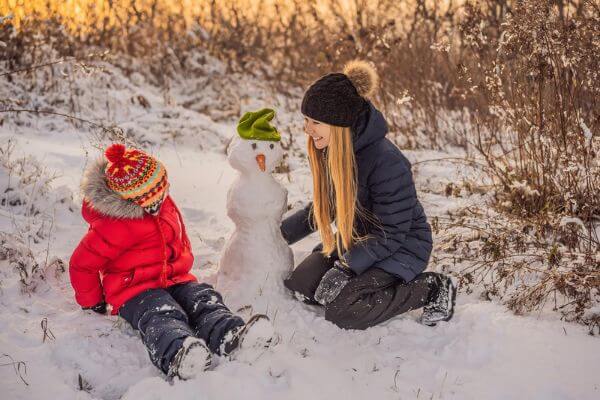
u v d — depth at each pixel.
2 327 2.80
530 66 3.91
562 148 4.02
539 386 2.68
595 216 4.07
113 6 8.06
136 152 2.86
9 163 4.30
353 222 3.12
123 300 2.83
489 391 2.65
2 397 2.40
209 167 5.32
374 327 3.09
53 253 3.54
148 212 2.87
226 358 2.70
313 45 8.18
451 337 3.02
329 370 2.73
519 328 3.04
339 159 2.97
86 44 7.64
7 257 3.29
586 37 3.93
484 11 5.73
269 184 3.21
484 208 4.41
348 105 2.90
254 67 8.30
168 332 2.60
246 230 3.26
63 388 2.49
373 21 7.62
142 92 6.91
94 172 2.83
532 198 4.13
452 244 3.86
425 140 6.26
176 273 3.01
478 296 3.44
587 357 2.86
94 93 6.42
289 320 3.12
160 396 2.44
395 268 3.06
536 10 3.77
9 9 6.94
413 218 3.15
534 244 3.75
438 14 7.19
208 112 7.14
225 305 3.06
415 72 6.69
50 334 2.81
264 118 3.15
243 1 8.87
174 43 8.18
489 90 4.24
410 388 2.66
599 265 3.40
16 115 5.53
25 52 6.56
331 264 3.24
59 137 5.39
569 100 3.96
